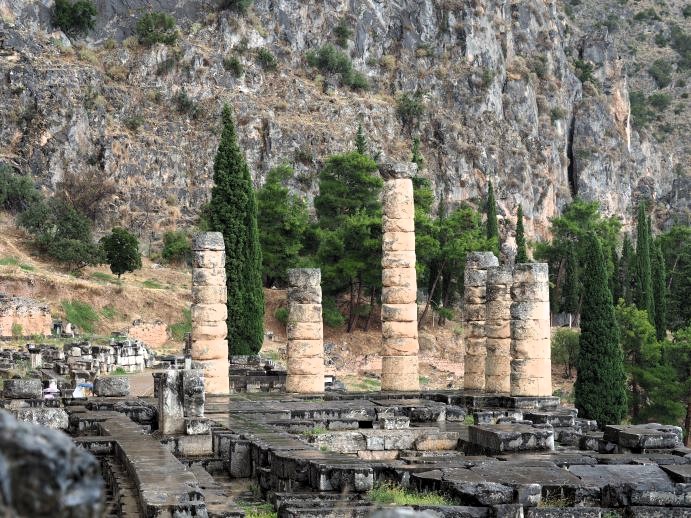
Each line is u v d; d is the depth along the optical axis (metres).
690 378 70.94
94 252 110.12
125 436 26.31
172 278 121.25
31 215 114.06
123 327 99.12
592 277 56.88
